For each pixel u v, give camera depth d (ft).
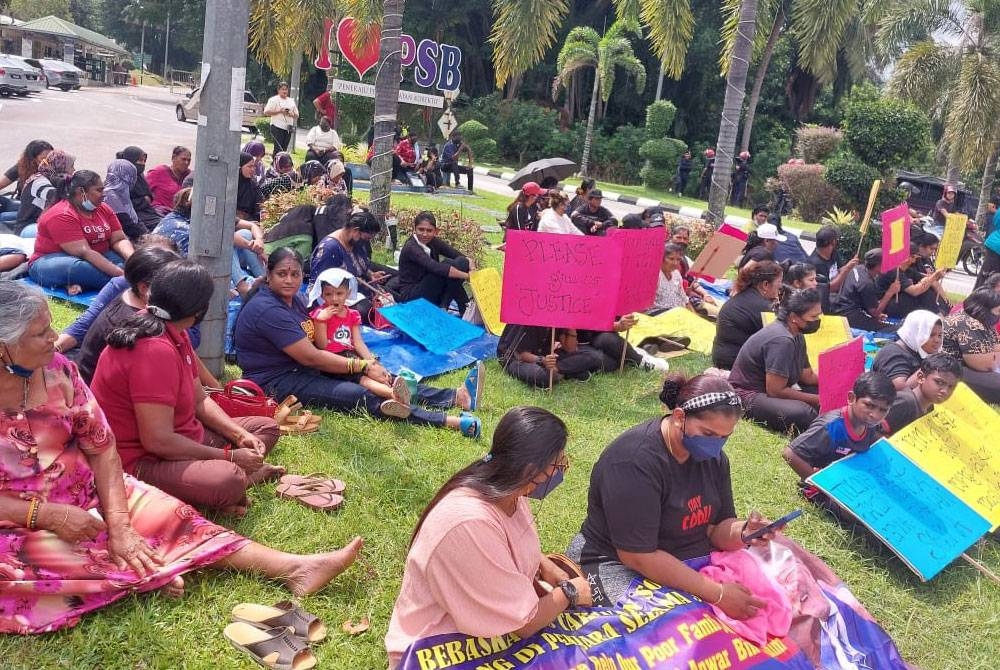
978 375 25.14
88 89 154.20
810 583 12.66
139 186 31.04
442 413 19.22
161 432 13.20
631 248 23.31
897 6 76.79
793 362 21.91
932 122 78.74
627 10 55.52
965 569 16.33
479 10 127.34
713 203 48.70
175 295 13.32
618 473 11.66
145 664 10.59
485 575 9.35
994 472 17.51
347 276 19.95
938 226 63.52
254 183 32.19
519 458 9.56
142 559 11.45
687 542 12.34
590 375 24.23
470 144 116.06
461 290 28.63
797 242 38.47
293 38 49.29
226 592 12.01
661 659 10.68
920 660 13.52
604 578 11.89
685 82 137.18
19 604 10.66
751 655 11.23
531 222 37.42
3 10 201.36
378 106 37.24
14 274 24.93
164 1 162.71
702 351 28.73
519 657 9.90
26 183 29.45
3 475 10.79
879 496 16.46
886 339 32.14
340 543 13.92
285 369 18.92
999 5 70.18
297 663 10.89
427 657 9.50
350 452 17.03
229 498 13.47
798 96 138.62
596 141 126.31
